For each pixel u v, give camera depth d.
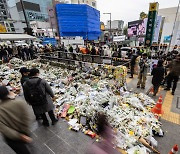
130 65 7.78
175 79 5.27
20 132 1.89
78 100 4.53
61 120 3.77
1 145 2.94
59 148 2.83
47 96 3.19
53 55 11.45
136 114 3.83
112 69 6.34
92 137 3.10
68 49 14.57
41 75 7.65
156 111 4.00
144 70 5.82
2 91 1.81
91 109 3.71
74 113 3.94
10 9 56.56
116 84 5.73
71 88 5.51
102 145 1.60
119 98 4.70
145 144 2.85
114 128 3.09
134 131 3.16
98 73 6.97
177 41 16.42
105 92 4.92
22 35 15.16
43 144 2.94
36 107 3.12
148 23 8.34
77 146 2.87
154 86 5.33
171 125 3.61
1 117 1.75
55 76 7.39
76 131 3.31
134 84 6.69
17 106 1.86
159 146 2.93
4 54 12.56
